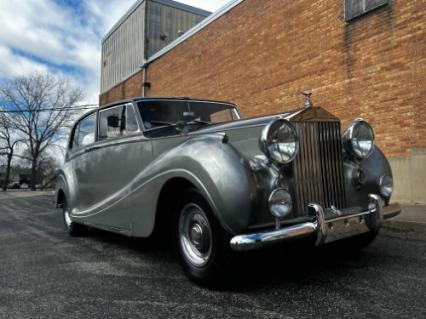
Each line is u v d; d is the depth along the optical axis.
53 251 4.80
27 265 4.12
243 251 2.78
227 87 12.59
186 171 3.15
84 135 5.41
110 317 2.64
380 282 3.14
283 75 10.23
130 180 4.09
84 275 3.67
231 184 2.80
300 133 3.13
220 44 12.96
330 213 3.11
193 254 3.26
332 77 8.81
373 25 7.89
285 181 2.99
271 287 3.10
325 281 3.21
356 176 3.45
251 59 11.47
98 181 4.75
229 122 3.66
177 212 3.38
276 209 2.79
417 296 2.82
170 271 3.71
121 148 4.29
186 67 15.02
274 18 10.57
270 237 2.69
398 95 7.42
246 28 11.70
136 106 4.24
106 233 6.03
